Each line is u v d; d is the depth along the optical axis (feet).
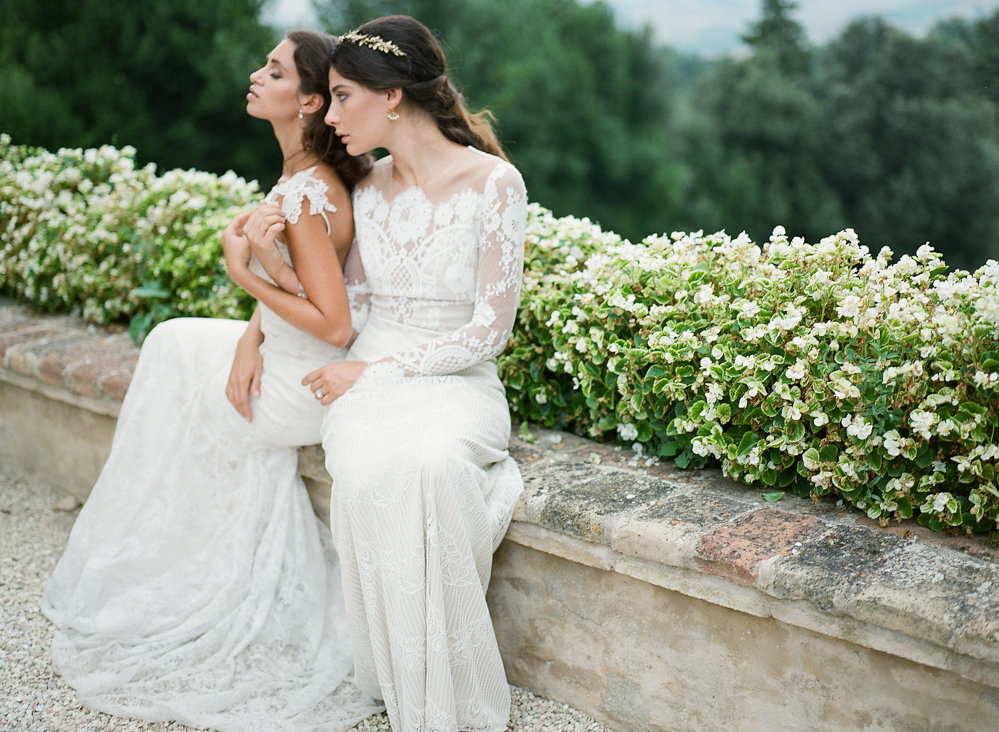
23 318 14.60
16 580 10.91
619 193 42.45
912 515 7.82
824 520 7.78
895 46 40.52
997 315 7.35
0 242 15.43
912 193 39.91
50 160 15.29
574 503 8.11
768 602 7.09
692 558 7.32
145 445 9.87
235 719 8.36
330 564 9.80
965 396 7.45
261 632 9.16
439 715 7.73
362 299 9.35
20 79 29.84
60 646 9.30
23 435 13.46
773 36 43.34
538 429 10.26
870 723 6.92
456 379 8.70
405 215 8.77
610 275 9.69
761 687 7.41
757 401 8.28
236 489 9.66
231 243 9.10
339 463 8.13
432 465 7.66
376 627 8.04
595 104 42.16
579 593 8.31
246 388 9.38
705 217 42.11
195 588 9.60
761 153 42.57
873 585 6.64
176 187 13.87
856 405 7.81
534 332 10.16
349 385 8.70
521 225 8.54
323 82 9.00
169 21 32.22
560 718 8.52
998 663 6.09
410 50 8.36
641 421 9.21
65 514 12.60
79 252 13.89
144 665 8.86
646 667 8.04
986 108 39.55
